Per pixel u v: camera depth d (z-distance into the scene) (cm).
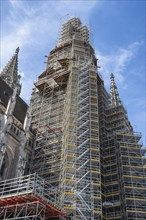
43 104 8006
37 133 7138
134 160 6438
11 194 4412
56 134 6856
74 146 6016
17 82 10769
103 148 7031
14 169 5631
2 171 5556
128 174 6109
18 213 4416
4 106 6444
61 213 4612
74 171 5597
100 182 5622
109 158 6731
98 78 8688
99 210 5206
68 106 6888
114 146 6862
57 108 7662
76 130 6309
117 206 5741
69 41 9781
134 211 5481
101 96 8325
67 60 8819
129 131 7712
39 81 8569
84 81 7694
